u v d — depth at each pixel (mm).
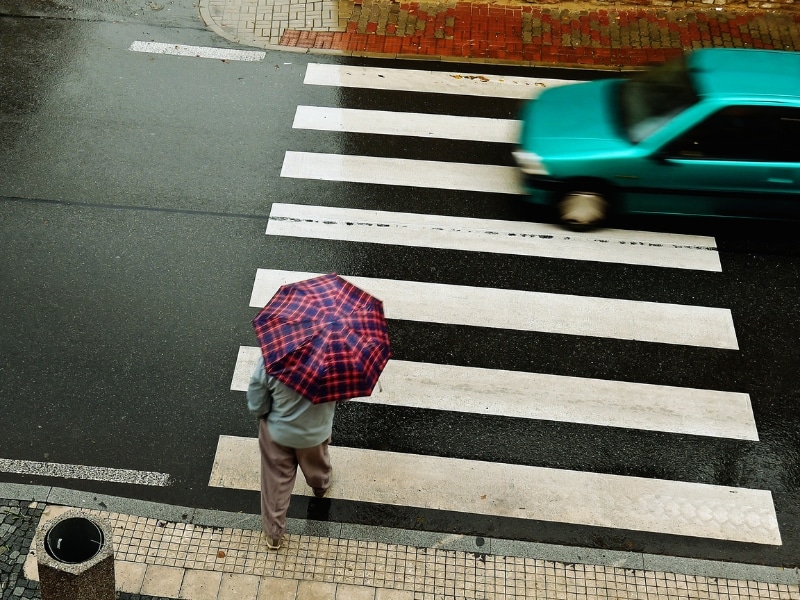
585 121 8148
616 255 8039
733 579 5730
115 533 5754
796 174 7699
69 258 7688
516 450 6449
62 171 8586
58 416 6484
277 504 5332
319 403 4570
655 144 7699
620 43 10984
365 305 4898
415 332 7258
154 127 9219
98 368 6828
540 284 7742
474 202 8555
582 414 6715
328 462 5621
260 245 7945
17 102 9438
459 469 6305
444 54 10672
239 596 5473
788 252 8133
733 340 7352
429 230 8211
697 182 7801
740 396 6922
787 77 7789
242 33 10836
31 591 5395
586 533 5973
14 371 6762
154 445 6352
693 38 11094
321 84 10055
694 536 5988
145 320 7211
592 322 7438
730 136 7633
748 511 6152
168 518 5883
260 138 9180
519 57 10695
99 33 10617
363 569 5660
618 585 5668
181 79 9969
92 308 7277
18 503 5875
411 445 6426
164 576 5543
